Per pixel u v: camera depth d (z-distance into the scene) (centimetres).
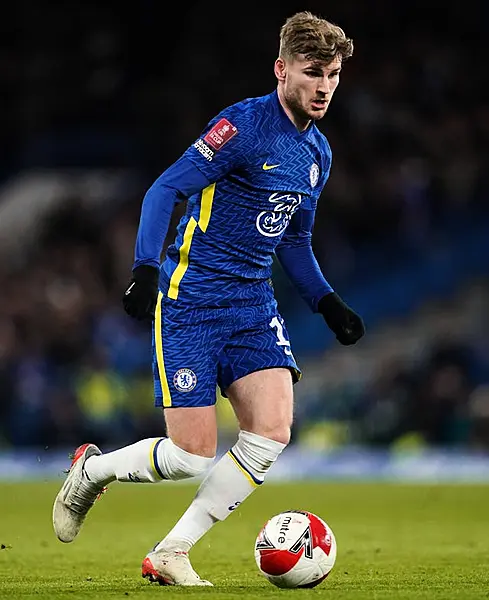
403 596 1650
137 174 9450
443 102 9206
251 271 1864
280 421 1820
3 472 6212
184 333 1831
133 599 1609
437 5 9544
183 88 9694
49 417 6812
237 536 3073
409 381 6981
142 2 9819
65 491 1988
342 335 2033
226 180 1825
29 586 1847
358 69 9238
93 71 9806
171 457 1836
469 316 8256
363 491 4978
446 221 8750
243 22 9731
